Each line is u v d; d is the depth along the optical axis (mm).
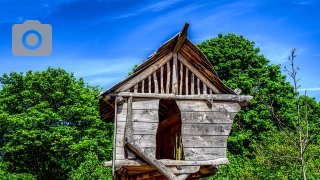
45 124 24828
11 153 25922
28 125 23594
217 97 9508
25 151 25734
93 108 26938
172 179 8148
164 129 13367
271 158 17844
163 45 9062
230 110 9539
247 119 22453
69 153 24328
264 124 22188
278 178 15883
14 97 25484
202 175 10148
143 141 8734
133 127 8805
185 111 9266
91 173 20109
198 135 9148
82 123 27391
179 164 8805
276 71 25844
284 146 17266
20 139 23875
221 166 18125
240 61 25438
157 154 14305
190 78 10344
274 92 24172
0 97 26156
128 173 10250
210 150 9078
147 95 9094
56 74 28656
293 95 26484
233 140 22078
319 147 16797
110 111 11875
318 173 14719
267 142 20062
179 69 10289
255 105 23672
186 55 9719
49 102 27125
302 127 17359
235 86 23141
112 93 8922
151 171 10055
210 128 9258
